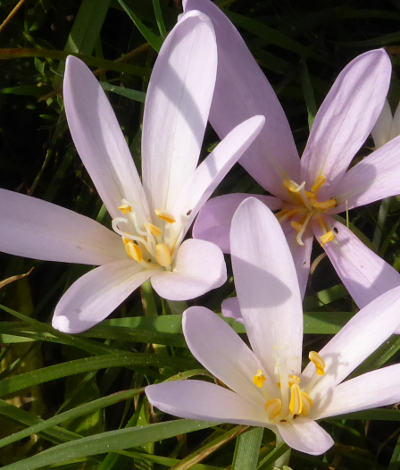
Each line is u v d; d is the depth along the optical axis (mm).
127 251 193
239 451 188
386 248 241
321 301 228
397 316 174
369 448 232
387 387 170
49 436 197
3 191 187
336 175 213
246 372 181
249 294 181
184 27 189
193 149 196
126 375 232
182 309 212
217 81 209
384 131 217
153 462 207
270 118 212
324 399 179
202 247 182
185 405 163
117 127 196
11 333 201
